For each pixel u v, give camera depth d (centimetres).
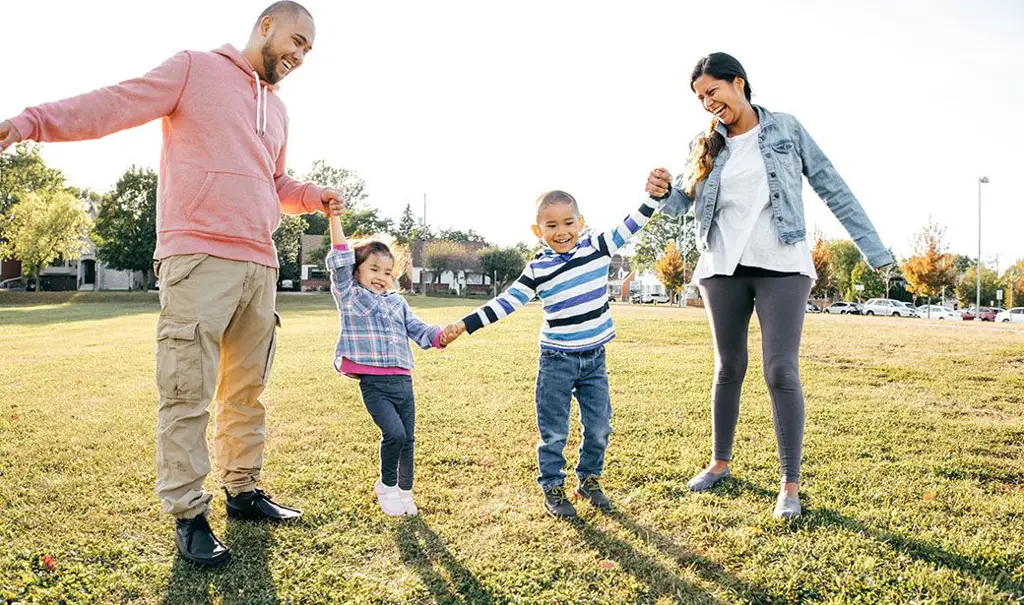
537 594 228
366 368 308
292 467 362
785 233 312
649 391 581
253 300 278
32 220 3972
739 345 333
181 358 253
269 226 281
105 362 816
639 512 298
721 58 323
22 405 534
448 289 6384
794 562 246
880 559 248
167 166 264
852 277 5784
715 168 334
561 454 307
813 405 514
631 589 230
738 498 313
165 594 228
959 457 371
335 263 317
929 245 3625
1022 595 224
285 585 232
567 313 312
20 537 271
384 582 236
